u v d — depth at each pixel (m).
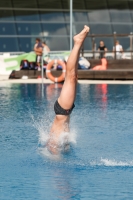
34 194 9.12
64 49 53.22
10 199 8.82
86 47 52.91
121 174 10.53
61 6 54.09
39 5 53.31
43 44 42.97
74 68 11.27
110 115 18.73
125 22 55.91
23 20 52.41
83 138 14.30
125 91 28.67
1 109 20.61
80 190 9.36
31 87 32.19
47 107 21.17
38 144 13.37
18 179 10.11
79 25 54.25
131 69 42.50
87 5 54.97
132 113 19.23
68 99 11.49
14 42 51.53
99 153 12.44
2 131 15.31
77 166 11.15
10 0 52.38
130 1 56.53
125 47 54.41
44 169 10.90
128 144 13.52
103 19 55.25
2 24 51.66
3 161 11.56
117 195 9.06
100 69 42.03
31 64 42.59
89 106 21.58
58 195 9.05
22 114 19.05
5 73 43.97
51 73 39.75
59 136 12.03
